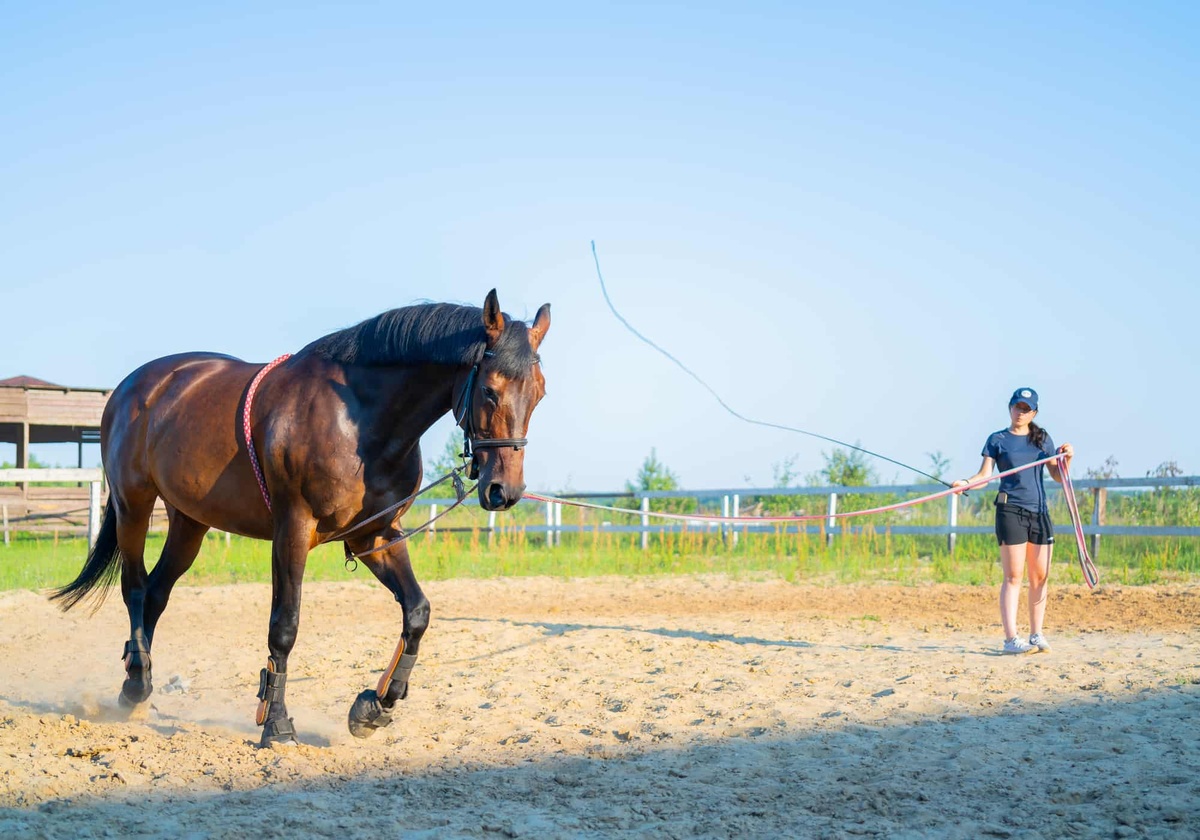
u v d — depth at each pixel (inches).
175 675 272.8
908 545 649.0
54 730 197.8
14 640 338.6
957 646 313.0
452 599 469.4
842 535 653.3
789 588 503.8
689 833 144.2
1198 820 143.6
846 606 431.2
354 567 211.8
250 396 202.2
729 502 778.2
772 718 214.2
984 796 158.6
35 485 917.2
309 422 191.5
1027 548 293.9
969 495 727.7
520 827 145.2
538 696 245.9
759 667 275.0
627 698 239.6
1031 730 198.5
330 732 210.1
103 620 384.8
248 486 204.4
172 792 162.4
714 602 452.4
